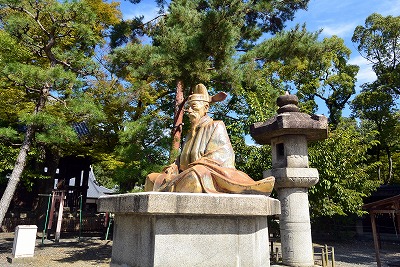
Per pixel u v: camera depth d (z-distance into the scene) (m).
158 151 12.40
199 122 5.38
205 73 10.71
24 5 12.29
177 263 3.56
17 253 11.51
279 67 20.69
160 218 3.61
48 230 17.69
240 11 11.47
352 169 12.70
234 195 3.85
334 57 25.44
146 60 11.61
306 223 8.41
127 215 4.22
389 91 25.44
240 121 13.76
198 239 3.70
